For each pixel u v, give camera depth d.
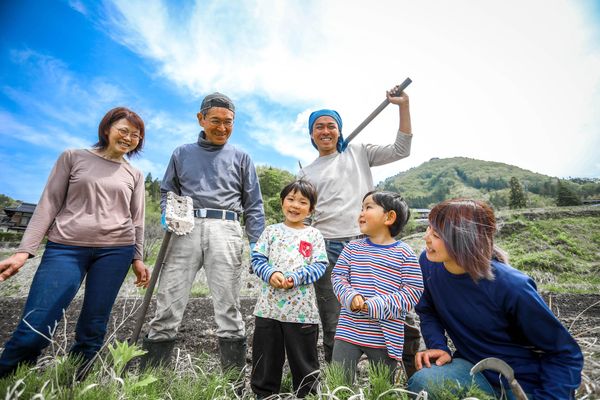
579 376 1.36
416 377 1.53
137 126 2.27
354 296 1.78
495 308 1.50
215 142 2.69
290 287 2.02
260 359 2.05
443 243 1.52
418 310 1.87
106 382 1.61
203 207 2.54
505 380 1.47
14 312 5.53
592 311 4.84
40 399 1.27
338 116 2.99
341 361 1.82
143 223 2.50
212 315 4.85
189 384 1.86
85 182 2.11
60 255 2.00
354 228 2.69
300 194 2.30
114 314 4.85
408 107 2.81
